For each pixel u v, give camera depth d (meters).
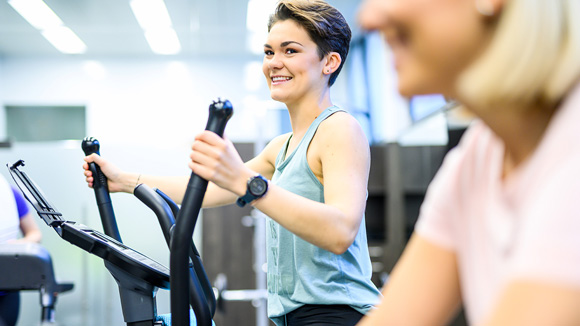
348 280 1.32
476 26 0.44
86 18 8.37
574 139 0.41
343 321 1.30
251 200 1.01
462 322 2.82
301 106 1.42
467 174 0.59
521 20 0.42
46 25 8.62
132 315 1.13
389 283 0.70
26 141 9.91
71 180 4.41
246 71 10.24
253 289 5.03
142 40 9.36
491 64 0.43
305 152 1.34
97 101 10.02
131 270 1.10
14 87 9.91
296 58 1.38
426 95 0.50
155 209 1.21
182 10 8.06
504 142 0.51
